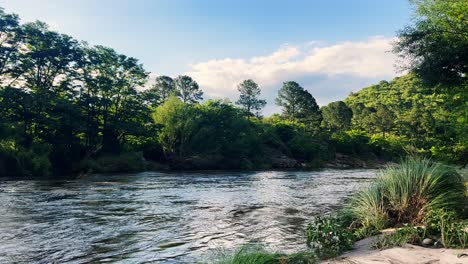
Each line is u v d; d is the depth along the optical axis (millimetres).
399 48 17719
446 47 16469
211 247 9805
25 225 12914
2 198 20516
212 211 16438
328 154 92000
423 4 17875
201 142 69250
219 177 42219
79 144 53938
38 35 54625
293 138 92188
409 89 181500
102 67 62344
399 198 10484
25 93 48438
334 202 19578
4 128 42625
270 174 49781
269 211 16406
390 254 7137
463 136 16297
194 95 135125
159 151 66188
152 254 9141
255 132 82625
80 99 57938
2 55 52031
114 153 57875
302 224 13180
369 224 9930
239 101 141500
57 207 17344
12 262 8461
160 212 16109
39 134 51375
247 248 7738
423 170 10734
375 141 104688
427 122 92625
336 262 6883
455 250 7383
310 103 128375
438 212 8812
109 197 21609
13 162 40125
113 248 9766
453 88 17312
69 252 9344
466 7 16500
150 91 66562
